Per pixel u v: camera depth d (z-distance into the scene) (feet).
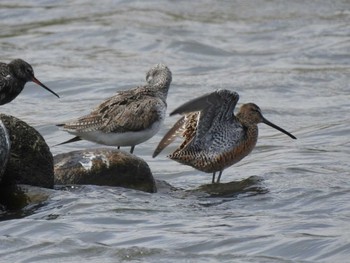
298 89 76.54
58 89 76.84
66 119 68.49
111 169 50.47
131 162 50.78
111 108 55.06
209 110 51.62
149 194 49.88
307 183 52.11
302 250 41.60
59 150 60.85
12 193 48.19
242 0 103.04
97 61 84.94
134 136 55.31
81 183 50.24
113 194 49.16
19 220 45.52
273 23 96.02
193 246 42.27
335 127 65.57
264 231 43.98
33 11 98.94
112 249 41.91
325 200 49.08
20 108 71.92
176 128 53.72
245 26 95.66
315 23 95.55
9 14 98.12
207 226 44.88
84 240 43.09
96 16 97.71
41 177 49.06
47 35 91.91
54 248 42.11
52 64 83.46
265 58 86.17
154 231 44.14
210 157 53.21
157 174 56.59
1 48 87.97
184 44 89.56
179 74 81.30
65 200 47.83
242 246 42.22
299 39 91.15
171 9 100.99
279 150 61.00
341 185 51.57
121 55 87.10
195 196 50.70
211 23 96.63
